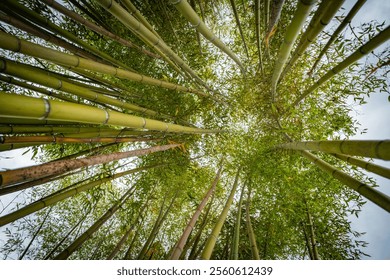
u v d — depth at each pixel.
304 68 4.47
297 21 2.20
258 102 4.84
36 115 1.24
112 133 3.13
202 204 3.45
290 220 4.18
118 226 5.29
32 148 3.34
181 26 4.57
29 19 2.36
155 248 4.75
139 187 4.62
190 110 5.06
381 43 2.21
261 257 4.26
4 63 1.49
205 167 5.48
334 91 4.24
